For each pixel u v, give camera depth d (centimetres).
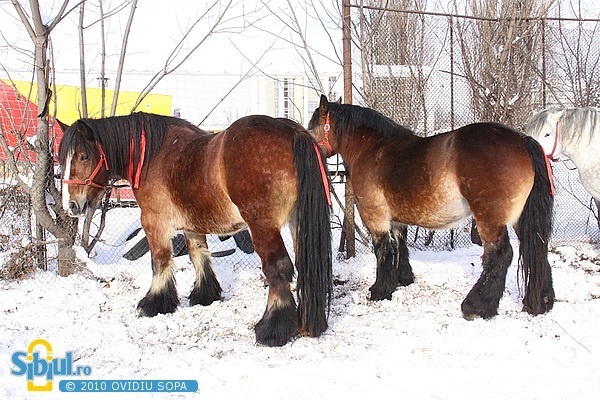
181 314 467
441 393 306
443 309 463
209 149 411
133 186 463
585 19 727
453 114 723
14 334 414
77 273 587
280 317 381
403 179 459
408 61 708
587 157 581
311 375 330
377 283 505
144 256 655
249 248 688
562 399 293
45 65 564
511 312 446
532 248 420
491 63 717
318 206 372
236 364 347
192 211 430
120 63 614
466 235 752
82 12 597
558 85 764
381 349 372
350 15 652
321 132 544
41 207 568
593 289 513
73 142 446
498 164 407
